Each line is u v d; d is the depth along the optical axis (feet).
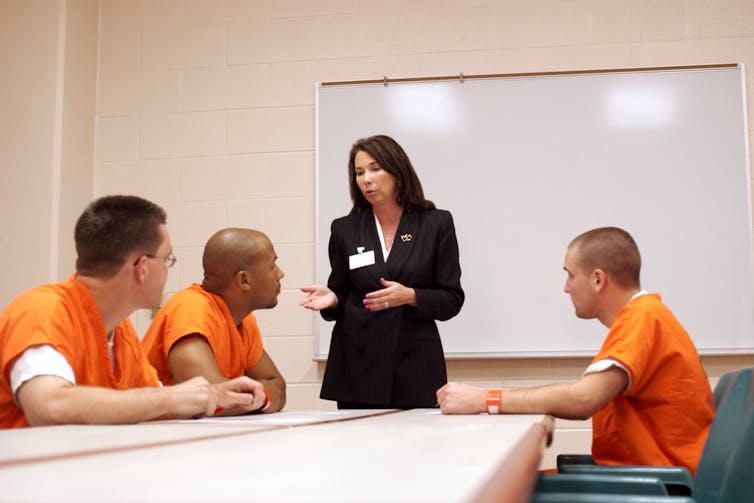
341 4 12.10
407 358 7.64
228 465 1.65
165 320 6.64
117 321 5.52
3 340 4.62
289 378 11.43
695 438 5.34
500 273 11.19
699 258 10.91
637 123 11.23
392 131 11.62
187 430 3.16
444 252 7.97
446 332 11.14
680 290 10.87
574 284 6.20
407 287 7.75
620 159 11.19
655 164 11.13
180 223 12.01
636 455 5.42
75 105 11.93
